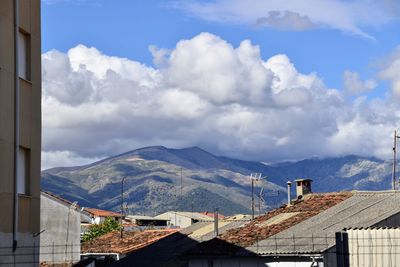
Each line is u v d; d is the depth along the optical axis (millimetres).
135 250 62531
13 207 29266
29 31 31188
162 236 68812
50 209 59656
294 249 38281
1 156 28531
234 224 61219
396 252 28688
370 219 39969
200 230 63062
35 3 31734
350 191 49031
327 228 40688
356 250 29094
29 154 30969
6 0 29250
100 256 64000
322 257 36812
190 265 42750
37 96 31625
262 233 43062
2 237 28625
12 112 29422
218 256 41094
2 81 28750
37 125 31547
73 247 59688
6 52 29156
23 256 30062
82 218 63031
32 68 31312
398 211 39594
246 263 40281
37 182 31391
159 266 54969
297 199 50562
